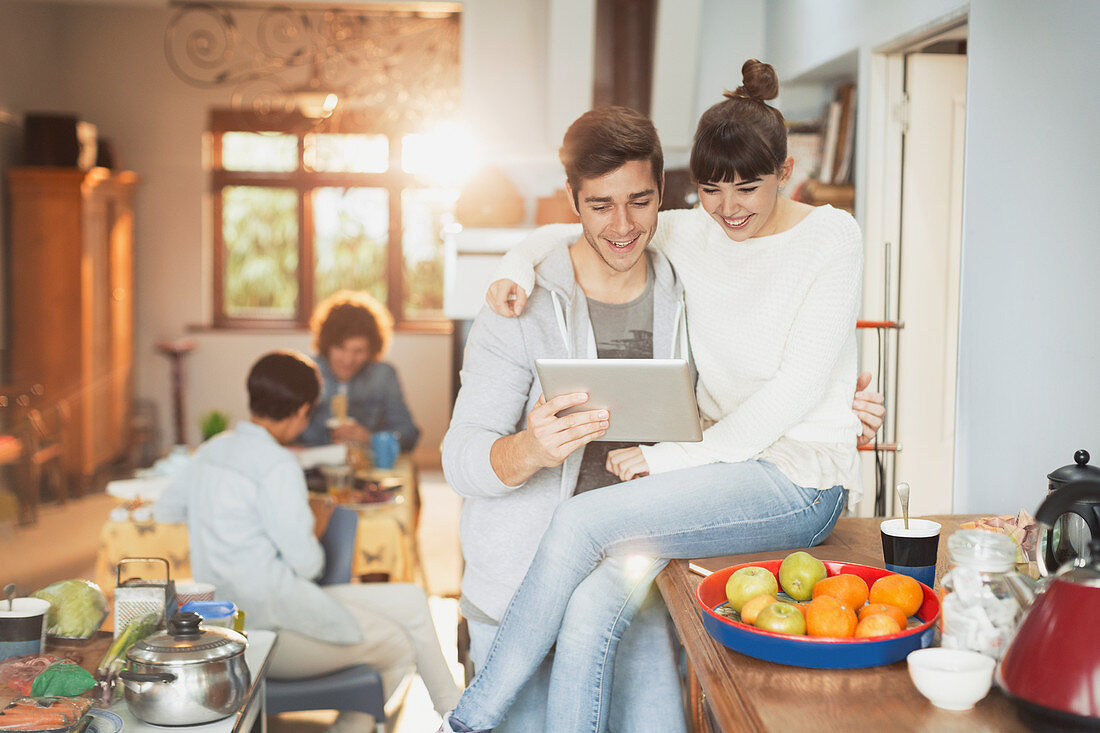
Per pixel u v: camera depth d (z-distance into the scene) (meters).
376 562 3.41
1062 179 2.57
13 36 7.54
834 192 4.19
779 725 1.25
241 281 8.83
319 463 3.71
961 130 3.94
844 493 2.00
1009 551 1.42
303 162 8.76
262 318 8.87
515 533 2.12
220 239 8.77
